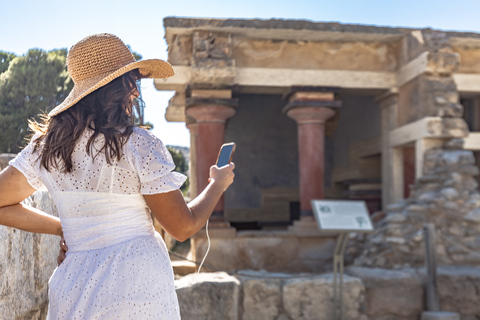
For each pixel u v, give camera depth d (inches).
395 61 327.0
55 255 102.5
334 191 475.8
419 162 299.9
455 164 279.9
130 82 54.1
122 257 49.5
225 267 291.0
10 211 55.6
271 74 307.9
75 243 51.0
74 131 49.6
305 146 313.3
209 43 292.2
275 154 478.0
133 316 48.2
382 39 318.3
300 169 316.2
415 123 303.1
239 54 305.3
